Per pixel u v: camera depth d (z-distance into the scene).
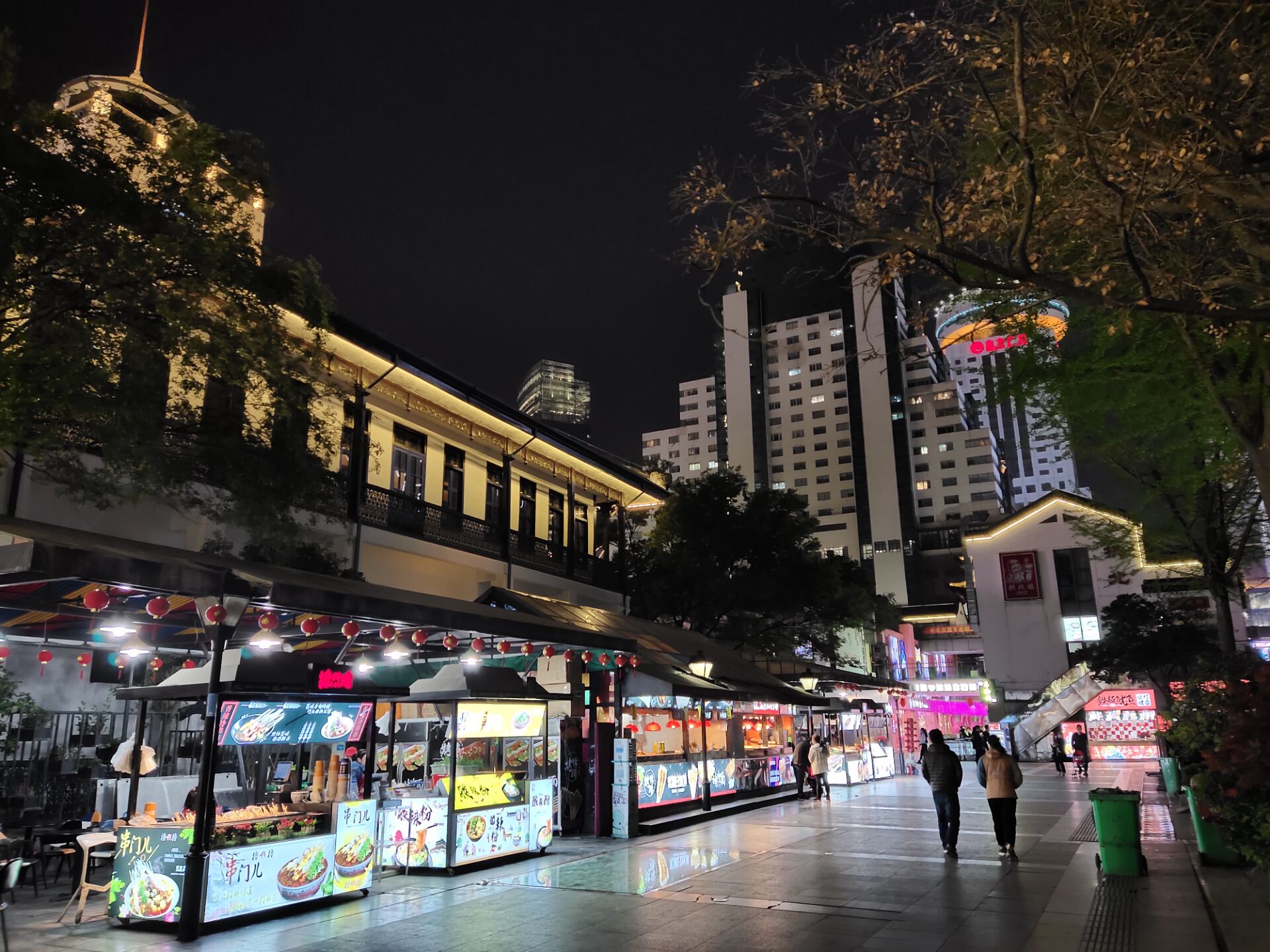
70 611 9.38
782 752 22.62
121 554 7.09
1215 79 5.96
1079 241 7.18
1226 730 7.77
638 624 22.16
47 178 9.55
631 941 7.28
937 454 115.06
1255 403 8.76
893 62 6.43
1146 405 10.62
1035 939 7.18
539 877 10.30
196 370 11.95
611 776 14.05
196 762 15.85
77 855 9.74
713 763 18.05
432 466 22.17
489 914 8.36
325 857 8.85
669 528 35.44
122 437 11.16
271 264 12.38
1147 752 43.72
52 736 14.32
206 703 8.30
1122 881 9.68
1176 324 8.67
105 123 11.52
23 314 9.93
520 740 12.33
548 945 7.19
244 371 11.90
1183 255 7.12
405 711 13.93
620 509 30.16
